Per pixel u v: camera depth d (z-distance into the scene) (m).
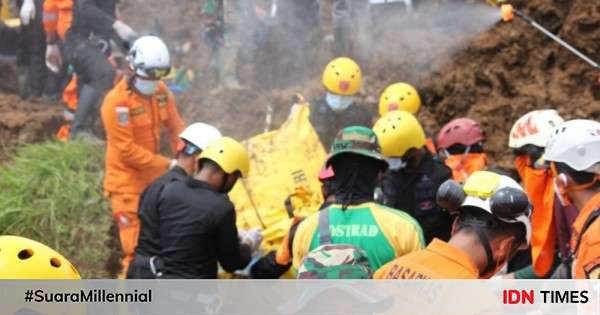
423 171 8.55
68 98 13.37
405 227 6.58
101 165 12.30
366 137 6.73
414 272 5.13
